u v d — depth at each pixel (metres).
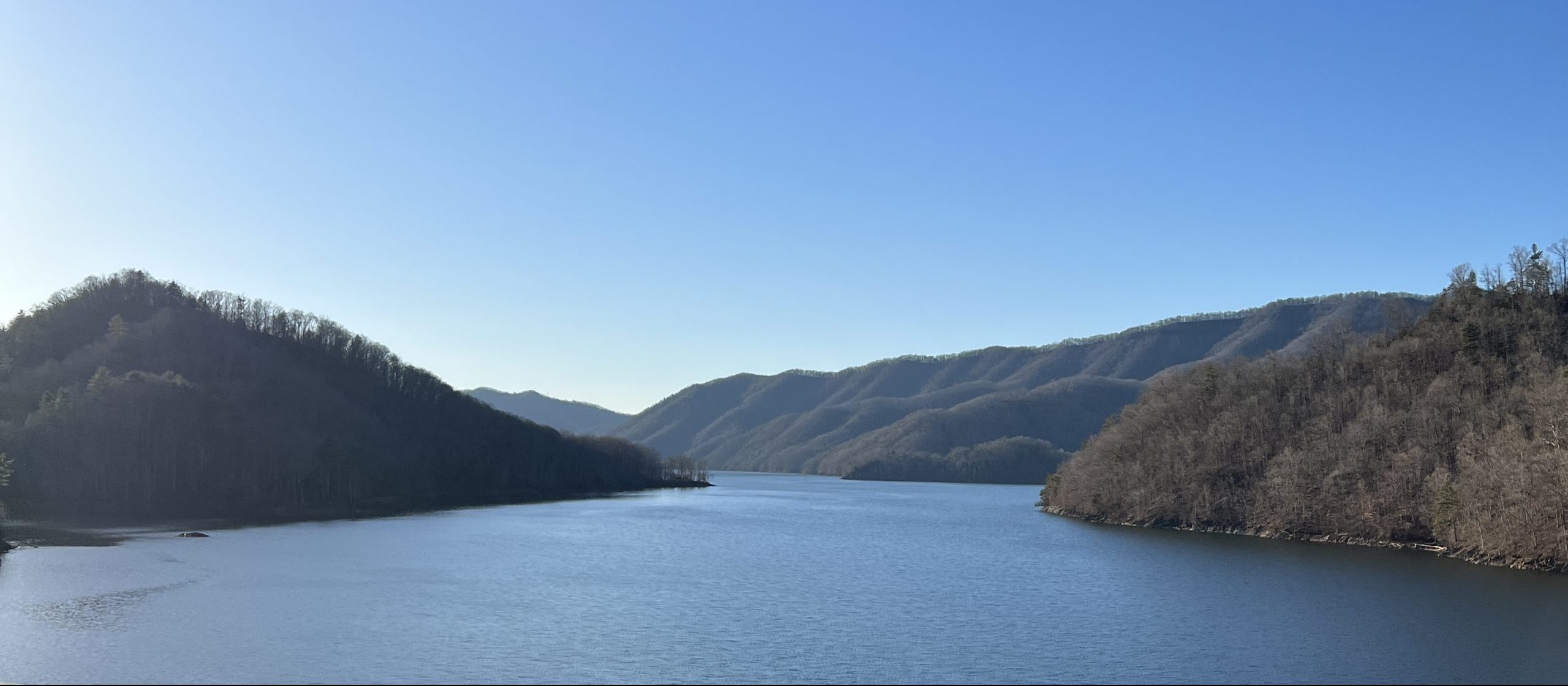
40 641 79.75
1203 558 144.25
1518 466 130.88
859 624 93.00
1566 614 97.44
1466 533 139.12
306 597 101.44
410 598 102.06
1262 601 105.56
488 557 140.38
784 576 124.25
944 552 154.50
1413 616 96.94
